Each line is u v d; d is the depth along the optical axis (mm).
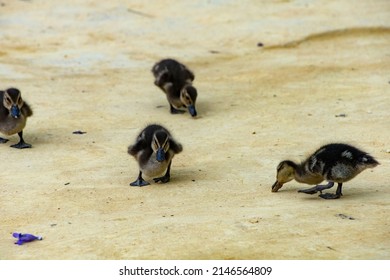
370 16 27547
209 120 18156
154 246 10156
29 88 20969
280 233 10398
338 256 9555
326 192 12641
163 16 29078
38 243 10656
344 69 22281
